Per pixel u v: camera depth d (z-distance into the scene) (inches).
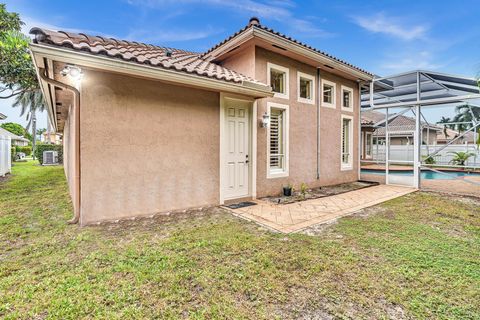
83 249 133.3
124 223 178.5
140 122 191.6
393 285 101.0
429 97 472.7
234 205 236.1
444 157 564.4
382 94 477.1
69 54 140.6
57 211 210.2
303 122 315.9
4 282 100.8
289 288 99.2
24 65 394.9
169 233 158.9
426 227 172.9
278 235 156.7
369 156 846.5
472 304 89.3
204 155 226.1
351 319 82.0
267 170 277.7
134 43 276.8
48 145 802.2
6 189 316.2
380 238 152.3
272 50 275.0
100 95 175.6
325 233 161.5
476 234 159.6
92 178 174.2
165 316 82.4
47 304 87.2
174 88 207.5
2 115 485.4
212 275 107.8
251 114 261.3
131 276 106.2
